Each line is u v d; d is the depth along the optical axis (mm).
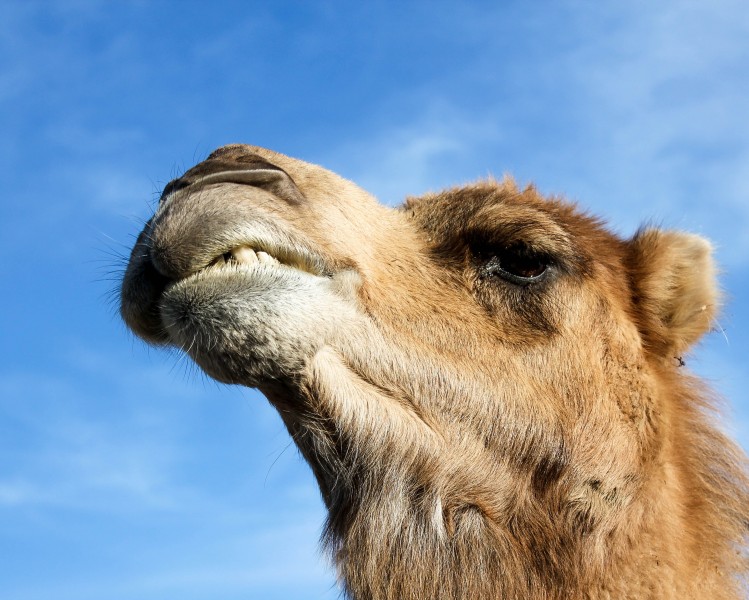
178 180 1641
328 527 1738
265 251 1611
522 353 1709
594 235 1805
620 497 1691
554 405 1702
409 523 1685
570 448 1696
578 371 1713
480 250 1738
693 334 1793
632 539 1683
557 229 1735
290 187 1657
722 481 1770
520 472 1694
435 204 1800
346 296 1661
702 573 1699
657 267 1784
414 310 1704
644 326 1783
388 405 1674
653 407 1735
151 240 1595
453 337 1702
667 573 1676
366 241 1713
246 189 1621
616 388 1729
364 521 1689
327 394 1645
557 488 1692
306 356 1618
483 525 1688
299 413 1665
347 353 1659
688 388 1797
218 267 1589
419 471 1682
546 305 1717
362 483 1687
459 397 1690
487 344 1706
